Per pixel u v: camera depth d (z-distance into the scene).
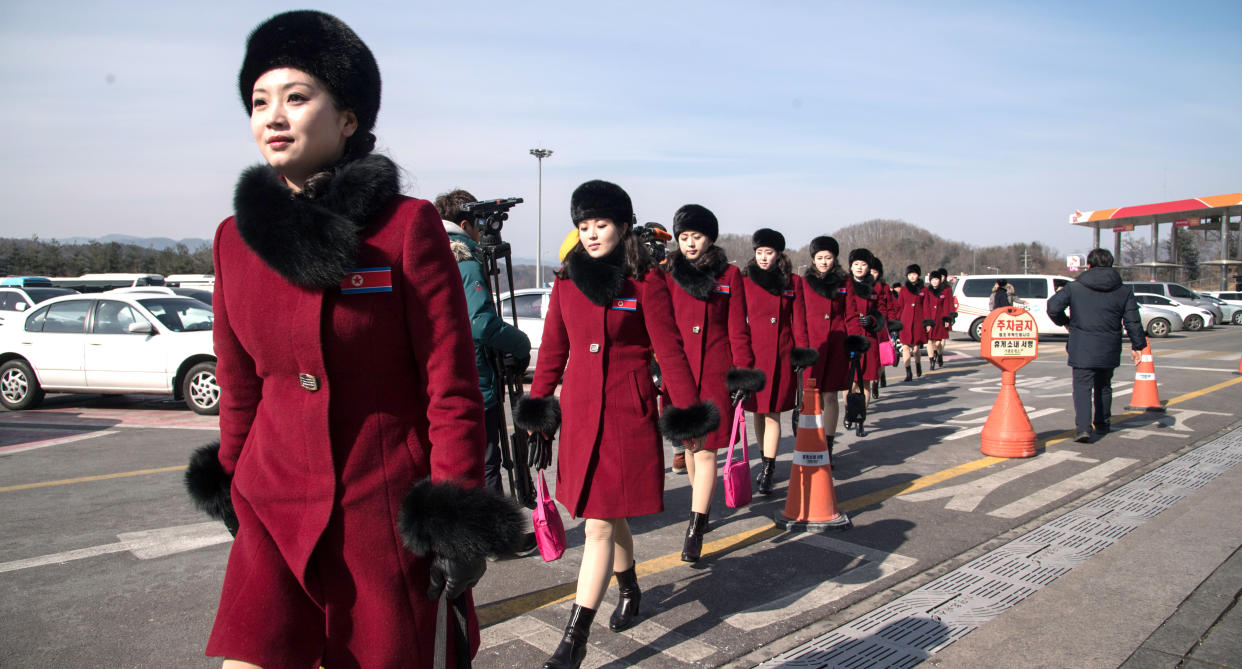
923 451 7.15
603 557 3.11
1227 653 3.21
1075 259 35.53
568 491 3.17
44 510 5.38
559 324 3.43
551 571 4.21
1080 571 4.13
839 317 6.73
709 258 4.80
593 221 3.28
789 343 5.77
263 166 1.54
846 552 4.45
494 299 4.21
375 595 1.54
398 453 1.58
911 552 4.43
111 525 5.03
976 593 3.85
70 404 10.80
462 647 1.66
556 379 3.46
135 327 9.63
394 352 1.58
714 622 3.54
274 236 1.45
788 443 7.77
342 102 1.67
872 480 6.11
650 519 5.16
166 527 5.00
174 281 24.16
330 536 1.54
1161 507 5.28
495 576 4.13
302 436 1.55
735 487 5.05
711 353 4.82
